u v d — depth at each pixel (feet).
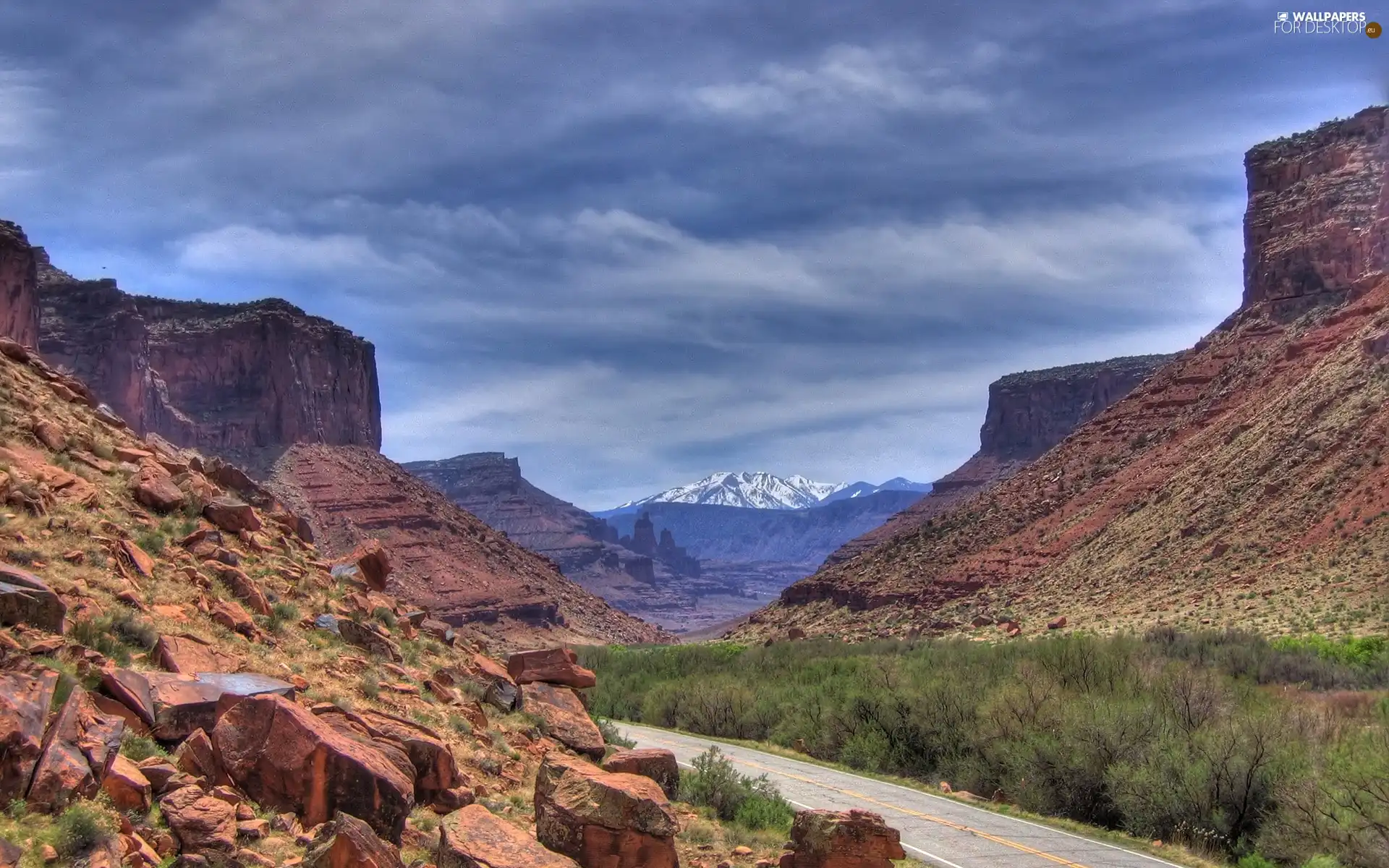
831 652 258.57
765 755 127.95
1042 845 84.89
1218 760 94.58
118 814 40.88
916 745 126.11
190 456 87.51
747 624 585.63
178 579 63.77
